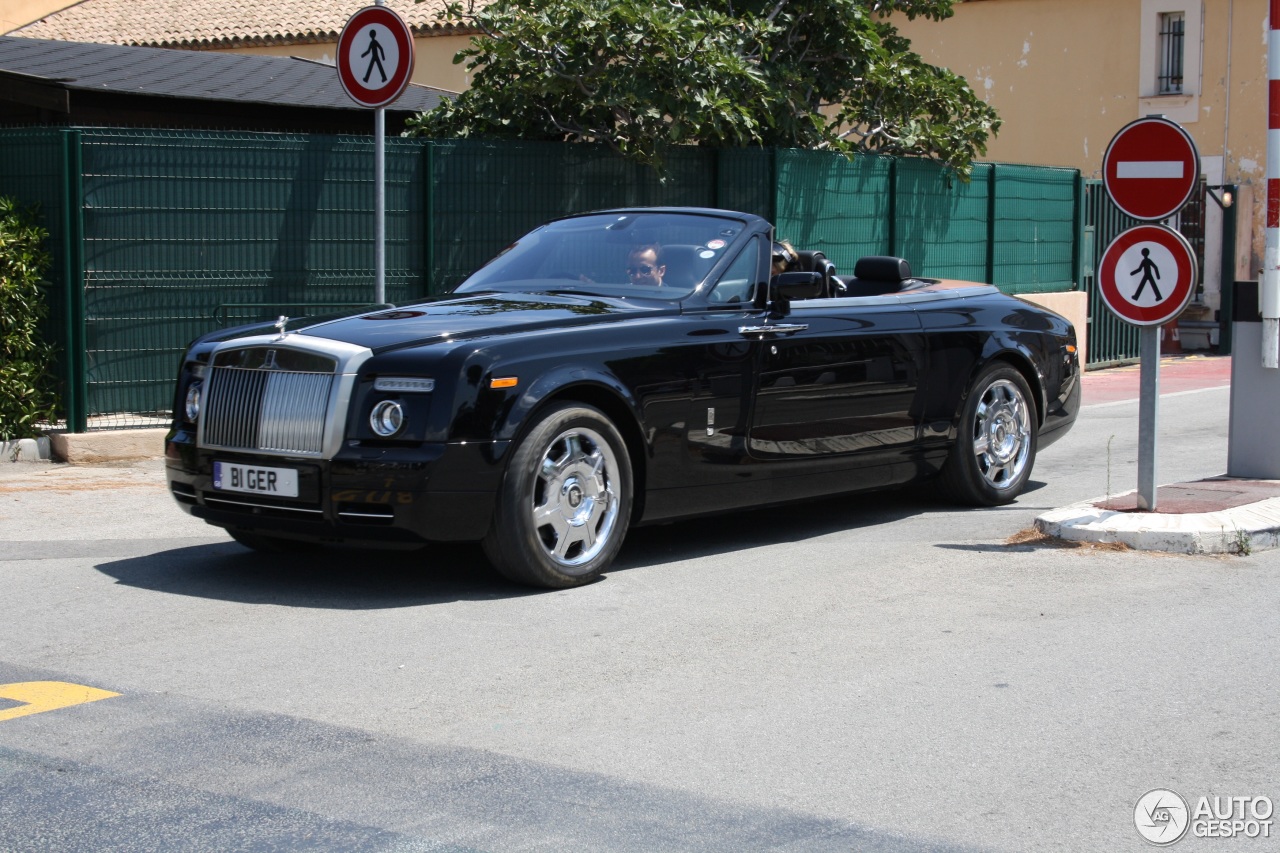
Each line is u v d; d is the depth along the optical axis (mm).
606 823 3750
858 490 7715
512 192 11688
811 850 3592
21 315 9570
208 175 10227
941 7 15156
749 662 5203
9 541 7359
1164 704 4754
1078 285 17641
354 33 9188
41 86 12367
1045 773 4133
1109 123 24078
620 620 5793
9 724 4516
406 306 6961
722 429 6855
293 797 3920
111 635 5566
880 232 14547
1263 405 8547
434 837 3660
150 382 10102
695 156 12766
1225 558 6945
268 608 6000
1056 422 8898
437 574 6629
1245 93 22641
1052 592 6273
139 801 3893
